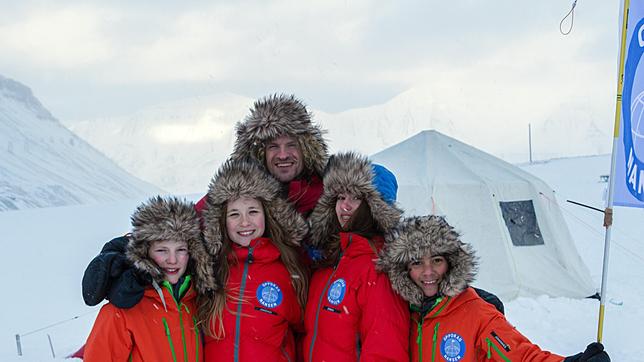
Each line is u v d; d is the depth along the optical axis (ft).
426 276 7.33
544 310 20.31
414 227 7.26
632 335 17.58
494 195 22.95
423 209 22.85
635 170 9.07
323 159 9.07
